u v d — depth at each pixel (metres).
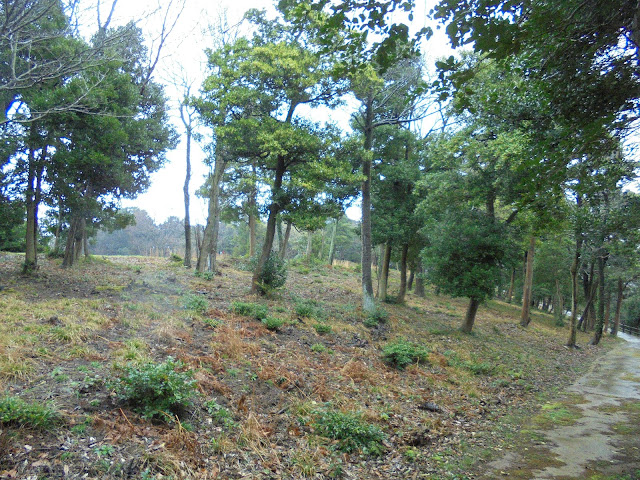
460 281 16.48
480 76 11.55
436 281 17.00
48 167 12.85
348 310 16.84
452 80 5.12
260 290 16.30
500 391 10.62
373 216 20.78
